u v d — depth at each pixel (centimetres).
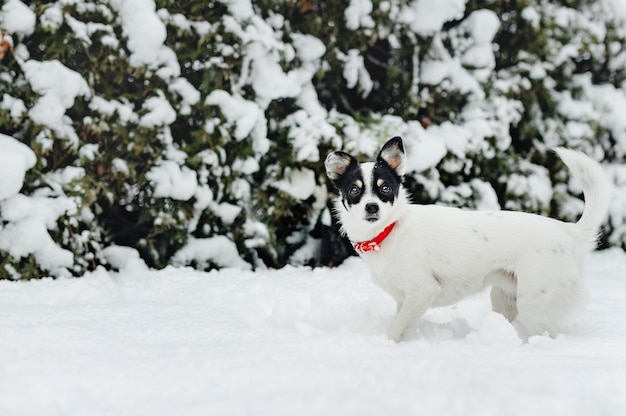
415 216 196
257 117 271
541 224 192
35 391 144
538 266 188
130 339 175
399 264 192
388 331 192
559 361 157
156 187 262
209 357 158
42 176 246
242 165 274
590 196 193
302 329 188
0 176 234
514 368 152
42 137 246
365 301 211
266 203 279
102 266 255
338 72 298
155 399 142
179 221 266
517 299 190
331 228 294
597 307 213
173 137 273
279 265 284
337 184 205
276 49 274
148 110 261
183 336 179
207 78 270
